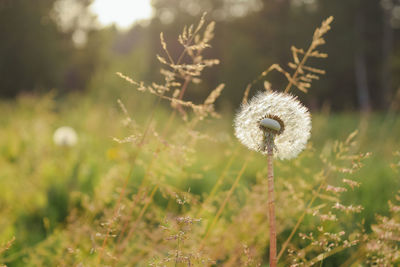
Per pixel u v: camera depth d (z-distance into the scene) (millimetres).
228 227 2568
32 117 7570
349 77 32688
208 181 3732
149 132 1982
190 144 2139
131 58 38719
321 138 5867
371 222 2635
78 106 10352
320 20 32062
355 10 31094
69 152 5434
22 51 34219
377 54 32781
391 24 31938
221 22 41094
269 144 1445
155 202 3240
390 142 4855
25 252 2553
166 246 2082
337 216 2598
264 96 1563
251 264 1854
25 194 3670
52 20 37500
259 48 36625
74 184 3746
